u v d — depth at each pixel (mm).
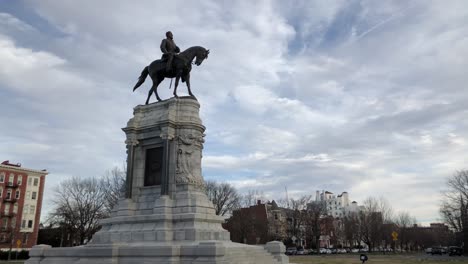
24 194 88000
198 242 20703
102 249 20000
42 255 22094
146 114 26312
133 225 23344
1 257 66750
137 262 19031
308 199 101438
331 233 119062
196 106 25828
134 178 25203
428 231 146250
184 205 22906
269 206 101125
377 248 127125
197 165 24750
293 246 95625
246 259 20328
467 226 73125
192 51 26609
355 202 172125
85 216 66562
